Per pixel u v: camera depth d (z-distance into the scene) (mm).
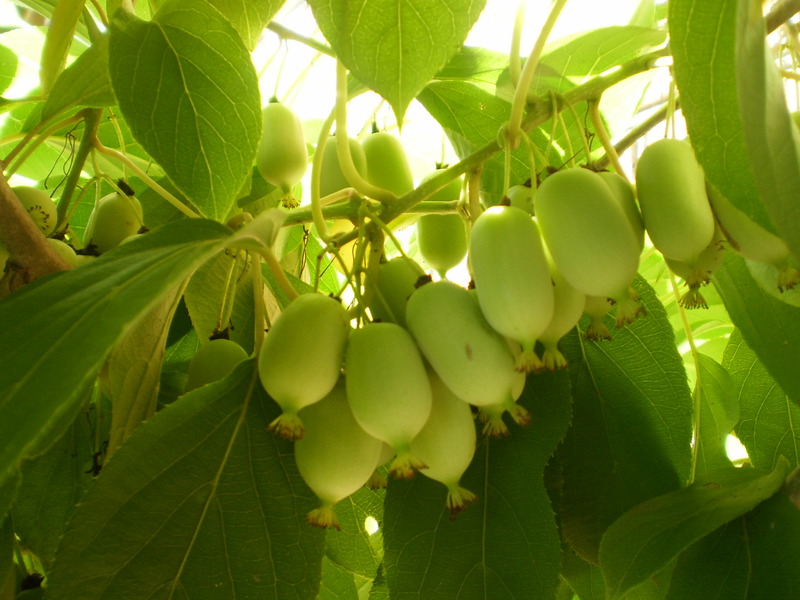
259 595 168
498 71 259
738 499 179
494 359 145
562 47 250
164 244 134
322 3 154
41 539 205
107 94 217
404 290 172
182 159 183
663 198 151
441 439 152
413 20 154
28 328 114
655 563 170
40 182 300
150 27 186
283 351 146
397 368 143
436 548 181
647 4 311
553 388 185
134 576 161
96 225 222
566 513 207
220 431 172
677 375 209
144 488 165
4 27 302
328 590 233
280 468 173
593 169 178
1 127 304
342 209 219
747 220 150
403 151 241
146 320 173
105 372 186
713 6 130
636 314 146
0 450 97
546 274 144
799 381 199
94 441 212
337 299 165
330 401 153
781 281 152
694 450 231
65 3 206
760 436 235
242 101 186
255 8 201
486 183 246
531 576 176
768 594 170
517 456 183
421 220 228
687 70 135
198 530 167
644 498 206
